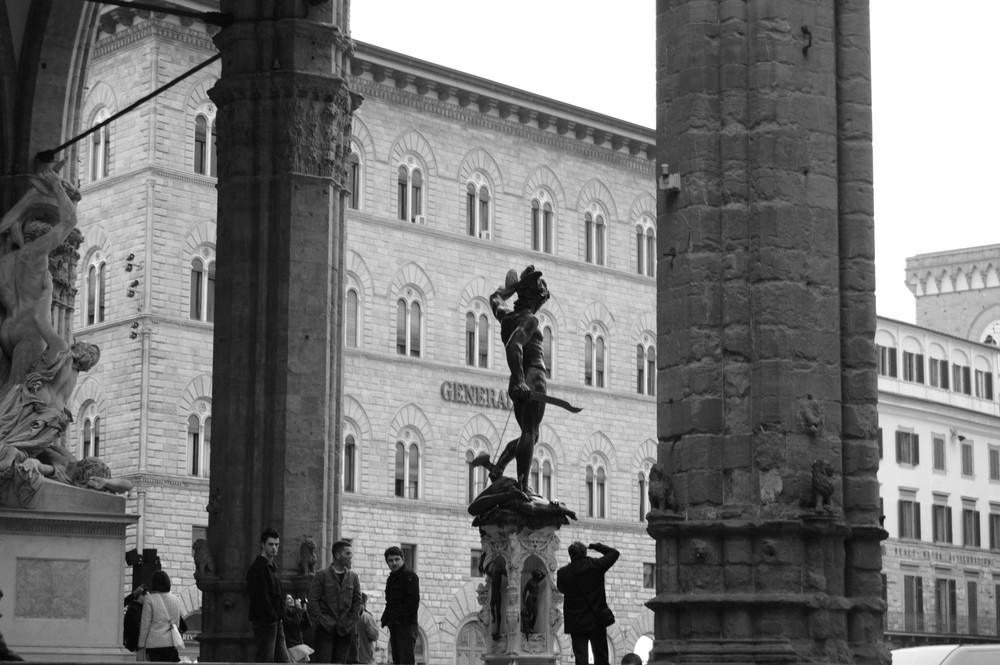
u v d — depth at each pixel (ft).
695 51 84.43
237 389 115.75
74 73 128.16
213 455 116.16
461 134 310.04
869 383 84.74
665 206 84.74
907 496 351.87
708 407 82.12
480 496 96.07
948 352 371.97
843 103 86.38
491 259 312.50
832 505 81.35
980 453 374.22
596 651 89.15
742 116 83.87
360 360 289.53
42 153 125.49
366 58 292.61
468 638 301.02
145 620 97.55
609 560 89.04
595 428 325.83
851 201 85.66
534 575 94.22
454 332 305.12
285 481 114.01
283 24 118.42
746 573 80.48
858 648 82.02
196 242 270.46
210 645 112.78
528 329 97.86
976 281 457.27
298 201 116.98
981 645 83.51
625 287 335.26
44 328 103.55
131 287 264.93
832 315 83.71
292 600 101.35
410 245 299.79
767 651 78.84
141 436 260.42
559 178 326.03
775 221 82.79
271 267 116.88
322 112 118.52
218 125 119.75
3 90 125.80
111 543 98.48
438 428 299.79
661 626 82.12
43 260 104.99
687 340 82.94
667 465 83.20
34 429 99.71
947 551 360.48
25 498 96.68
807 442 81.92
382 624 94.84
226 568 113.70
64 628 96.32
